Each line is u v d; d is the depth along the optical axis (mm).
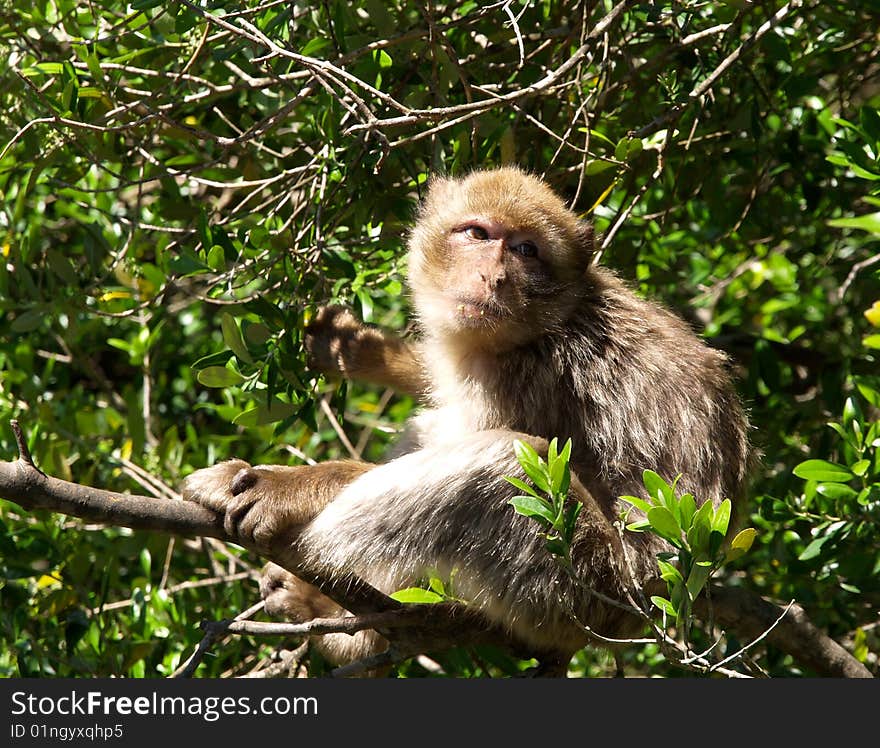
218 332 10047
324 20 7355
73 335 7746
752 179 9016
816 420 9039
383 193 7656
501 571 6316
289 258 6949
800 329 9523
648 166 8109
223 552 8719
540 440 6457
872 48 8867
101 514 5684
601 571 6488
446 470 6391
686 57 8055
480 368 7332
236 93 8062
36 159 7027
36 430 8305
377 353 7984
